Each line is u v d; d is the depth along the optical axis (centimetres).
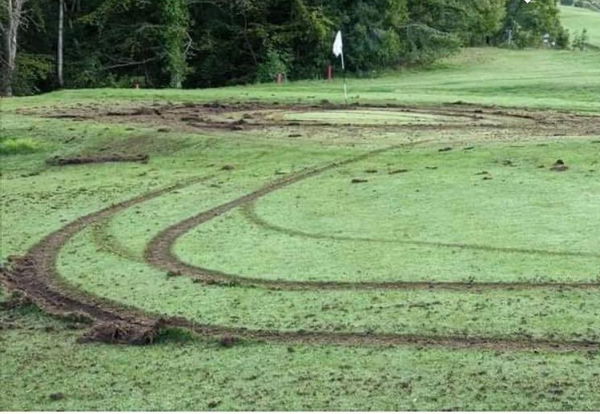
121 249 1427
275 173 2000
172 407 845
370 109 3100
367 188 1761
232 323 1066
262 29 5744
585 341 959
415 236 1391
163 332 1037
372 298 1118
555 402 812
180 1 5600
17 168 2306
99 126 2675
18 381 928
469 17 6488
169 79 5712
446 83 4325
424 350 953
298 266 1270
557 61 5816
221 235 1476
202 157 2273
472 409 805
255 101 3394
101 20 5631
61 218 1683
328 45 5650
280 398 852
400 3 5769
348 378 891
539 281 1149
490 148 2103
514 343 962
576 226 1391
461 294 1116
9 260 1404
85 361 979
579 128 2530
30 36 6028
